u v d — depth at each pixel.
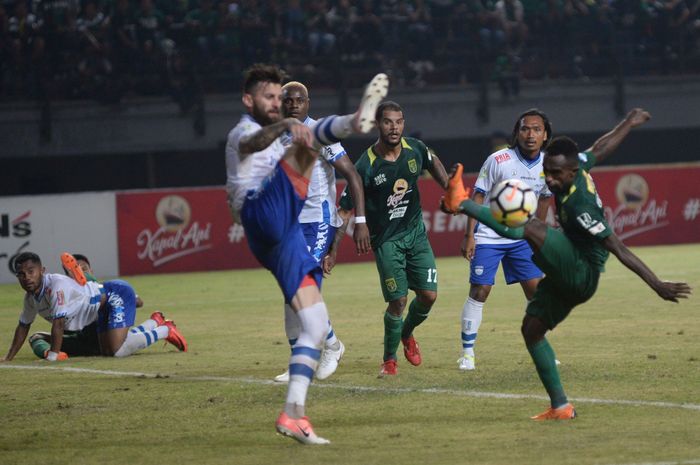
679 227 55.16
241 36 63.41
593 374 19.05
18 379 21.05
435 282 20.30
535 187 21.06
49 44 62.00
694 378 18.28
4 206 49.09
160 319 24.98
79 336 24.94
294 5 64.31
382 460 12.87
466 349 20.44
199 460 13.20
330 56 64.19
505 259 21.12
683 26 67.62
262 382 19.55
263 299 37.31
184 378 20.45
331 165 19.97
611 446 13.23
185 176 65.25
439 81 65.38
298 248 14.34
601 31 67.19
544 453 12.98
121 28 62.56
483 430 14.55
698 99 66.44
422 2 66.50
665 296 14.15
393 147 19.91
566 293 14.80
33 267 23.77
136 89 61.84
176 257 51.22
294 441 14.24
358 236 19.48
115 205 50.53
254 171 14.39
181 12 63.69
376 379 19.44
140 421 16.08
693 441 13.39
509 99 65.00
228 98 62.44
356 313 31.64
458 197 14.59
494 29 65.88
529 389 17.81
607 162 67.88
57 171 63.69
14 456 13.74
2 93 61.25
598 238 14.32
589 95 65.50
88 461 13.33
